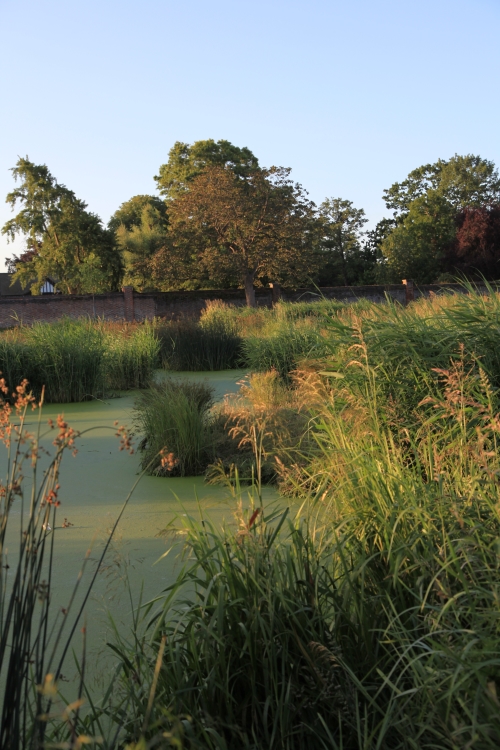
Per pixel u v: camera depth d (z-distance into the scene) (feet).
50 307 97.14
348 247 177.68
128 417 31.60
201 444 21.08
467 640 6.89
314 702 7.24
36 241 155.02
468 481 10.03
